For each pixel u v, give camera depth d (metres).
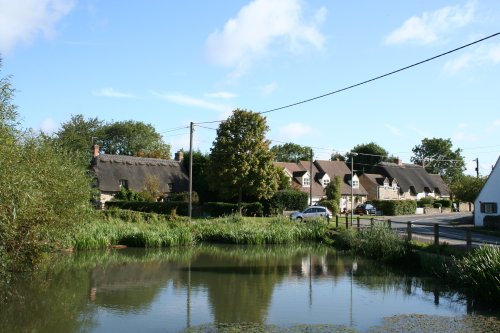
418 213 64.75
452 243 22.75
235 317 12.67
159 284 17.47
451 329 11.22
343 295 15.45
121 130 88.62
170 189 56.59
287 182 55.44
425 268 19.47
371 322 12.05
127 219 34.09
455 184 55.38
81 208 21.17
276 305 14.05
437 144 112.50
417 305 13.92
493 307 13.59
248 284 17.47
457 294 15.43
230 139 47.34
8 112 16.47
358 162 93.94
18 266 18.27
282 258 24.72
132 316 12.93
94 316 12.95
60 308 13.87
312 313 13.03
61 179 19.11
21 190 12.46
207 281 18.06
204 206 48.78
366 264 22.42
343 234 29.84
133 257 24.91
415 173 86.88
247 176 47.03
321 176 71.31
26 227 15.70
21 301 14.76
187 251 27.70
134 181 54.72
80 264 22.25
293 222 35.88
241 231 32.28
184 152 64.25
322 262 23.19
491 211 39.03
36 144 18.53
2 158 12.26
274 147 106.81
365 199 76.38
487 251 15.26
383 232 23.97
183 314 13.05
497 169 38.94
